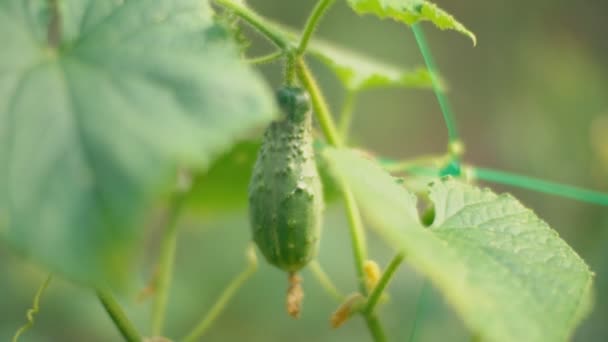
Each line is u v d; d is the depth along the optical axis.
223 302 0.63
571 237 1.19
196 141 0.47
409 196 0.51
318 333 1.00
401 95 1.63
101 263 0.45
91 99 0.47
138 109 0.47
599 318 0.94
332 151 0.51
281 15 1.66
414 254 0.47
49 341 0.95
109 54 0.49
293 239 0.54
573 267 0.51
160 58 0.48
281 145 0.54
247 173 0.66
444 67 1.74
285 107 0.54
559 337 0.48
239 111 0.47
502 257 0.51
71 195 0.46
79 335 0.96
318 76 1.50
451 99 1.71
